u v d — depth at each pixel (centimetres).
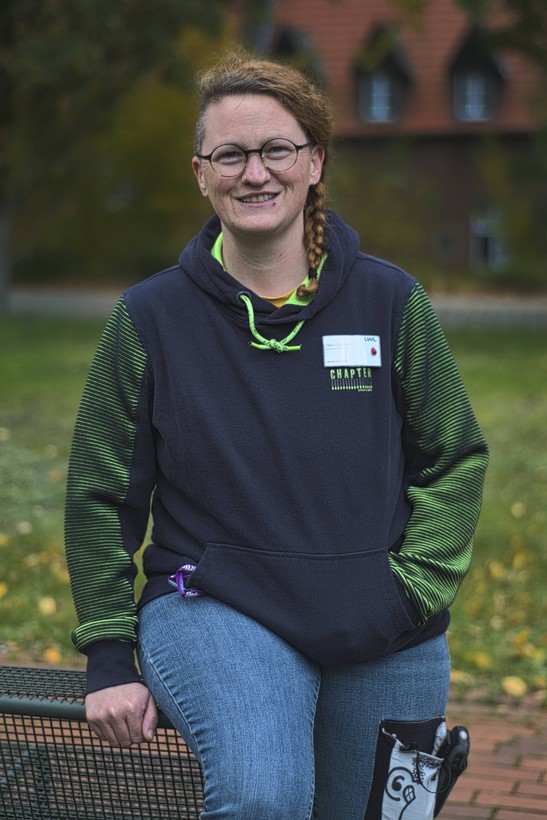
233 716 309
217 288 338
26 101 3138
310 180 350
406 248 4888
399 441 347
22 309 3991
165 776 378
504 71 5366
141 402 342
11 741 388
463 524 341
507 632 757
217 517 332
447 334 3133
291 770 303
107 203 5091
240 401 333
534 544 997
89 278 5334
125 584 343
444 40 5456
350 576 326
